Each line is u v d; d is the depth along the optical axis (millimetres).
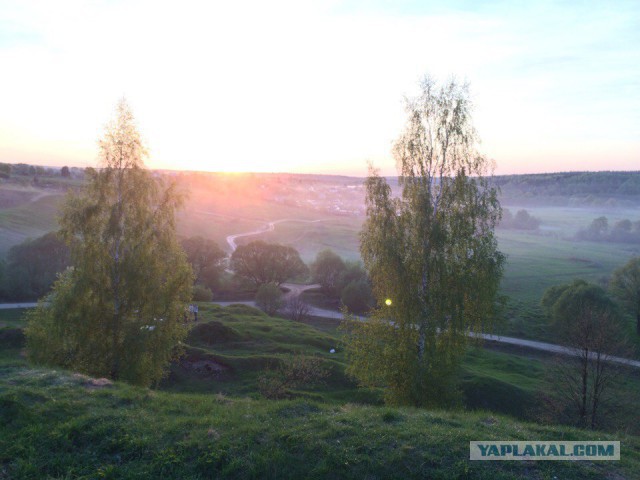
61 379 15109
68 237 21797
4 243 106062
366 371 22219
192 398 14625
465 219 21062
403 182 22328
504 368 53062
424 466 10438
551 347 65312
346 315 24422
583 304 62812
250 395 30922
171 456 10391
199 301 73750
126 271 21953
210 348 41469
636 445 12922
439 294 20781
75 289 21312
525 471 10430
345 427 12016
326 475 10047
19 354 34406
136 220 22875
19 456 10211
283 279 97312
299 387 33938
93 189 22344
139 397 13977
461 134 21375
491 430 12750
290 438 11328
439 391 20891
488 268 20984
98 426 11500
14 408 11875
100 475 9688
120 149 22781
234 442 11070
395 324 22047
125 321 22203
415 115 22000
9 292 75375
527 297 97375
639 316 69562
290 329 51781
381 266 21906
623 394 32031
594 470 10617
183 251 24625
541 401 34031
